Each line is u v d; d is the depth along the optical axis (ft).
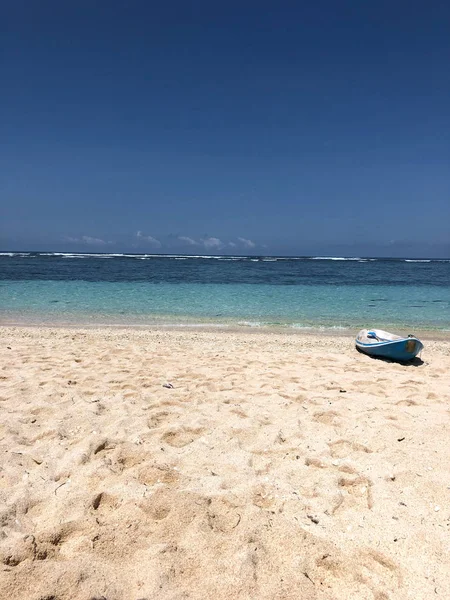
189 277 107.76
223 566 8.68
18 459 13.30
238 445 14.60
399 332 43.16
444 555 9.12
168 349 31.96
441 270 168.35
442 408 18.70
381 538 9.71
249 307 58.49
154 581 8.28
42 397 19.22
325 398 19.92
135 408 18.08
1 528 9.90
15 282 86.38
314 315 52.80
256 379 23.43
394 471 12.67
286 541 9.39
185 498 10.66
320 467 13.32
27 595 7.92
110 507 10.87
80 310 54.03
